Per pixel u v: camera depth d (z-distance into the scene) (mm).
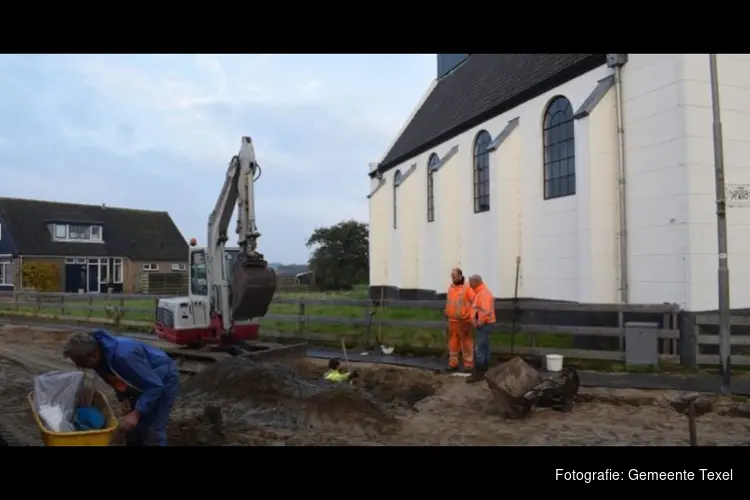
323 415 7605
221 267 12031
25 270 39938
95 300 23016
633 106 12797
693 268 11320
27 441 6570
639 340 10664
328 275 48938
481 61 24797
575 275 14805
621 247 12945
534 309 11875
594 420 7625
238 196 11281
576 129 13555
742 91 11805
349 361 12352
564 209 15281
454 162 20812
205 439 6762
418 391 10078
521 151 17094
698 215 11445
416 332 13344
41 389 4637
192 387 9203
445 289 20641
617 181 13156
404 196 24641
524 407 7828
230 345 12320
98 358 4379
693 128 11508
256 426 7348
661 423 7438
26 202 45156
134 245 48531
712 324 10844
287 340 14914
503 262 17016
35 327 20203
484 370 10766
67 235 44906
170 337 12609
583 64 14438
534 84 16203
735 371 10422
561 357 10703
